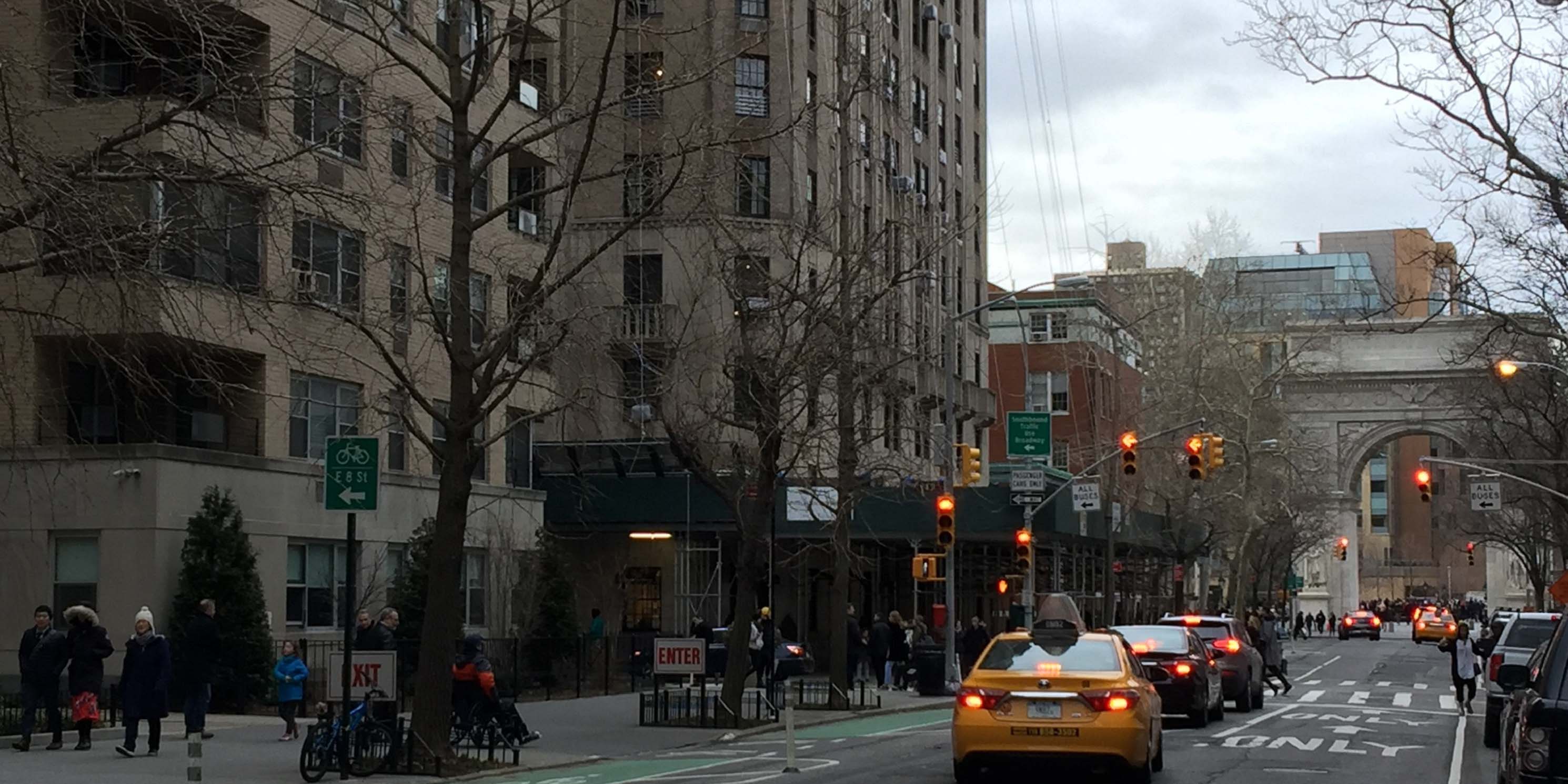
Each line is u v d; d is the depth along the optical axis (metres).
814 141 40.12
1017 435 43.78
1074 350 81.88
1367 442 98.94
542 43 36.94
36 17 26.00
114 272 14.98
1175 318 66.62
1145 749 17.75
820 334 30.89
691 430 30.22
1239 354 69.00
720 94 44.06
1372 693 42.91
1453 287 30.09
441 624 20.70
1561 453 53.53
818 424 33.25
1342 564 120.50
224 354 28.88
